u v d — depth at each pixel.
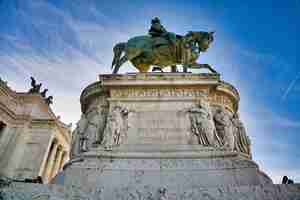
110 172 7.59
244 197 5.92
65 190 6.44
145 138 8.81
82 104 11.41
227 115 9.85
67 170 7.95
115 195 6.27
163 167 7.72
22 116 33.56
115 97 9.84
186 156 8.09
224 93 10.30
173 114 9.28
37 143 33.03
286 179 8.70
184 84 9.70
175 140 8.69
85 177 7.49
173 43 11.68
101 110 10.06
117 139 8.77
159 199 6.01
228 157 7.98
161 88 9.88
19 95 35.00
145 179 7.34
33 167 31.19
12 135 32.03
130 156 8.20
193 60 11.45
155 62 12.09
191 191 6.23
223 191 6.18
